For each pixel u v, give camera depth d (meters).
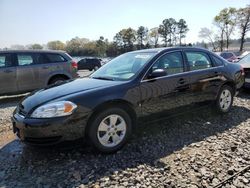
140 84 4.37
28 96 4.32
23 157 4.04
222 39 53.53
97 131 3.92
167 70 4.81
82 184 3.27
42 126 3.62
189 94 5.11
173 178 3.39
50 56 9.27
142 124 4.53
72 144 3.89
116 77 4.61
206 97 5.49
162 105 4.70
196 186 3.22
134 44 73.00
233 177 3.41
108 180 3.35
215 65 5.73
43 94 4.09
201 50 5.59
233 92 6.16
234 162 3.79
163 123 5.33
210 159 3.88
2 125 5.77
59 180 3.38
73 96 3.85
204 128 5.14
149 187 3.20
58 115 3.67
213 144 4.41
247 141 4.55
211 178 3.39
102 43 79.06
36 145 3.74
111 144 4.07
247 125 5.35
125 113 4.18
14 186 3.29
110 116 4.03
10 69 8.58
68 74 9.47
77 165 3.72
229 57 24.80
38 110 3.72
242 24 49.44
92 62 33.06
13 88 8.69
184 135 4.79
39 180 3.39
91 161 3.83
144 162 3.80
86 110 3.81
